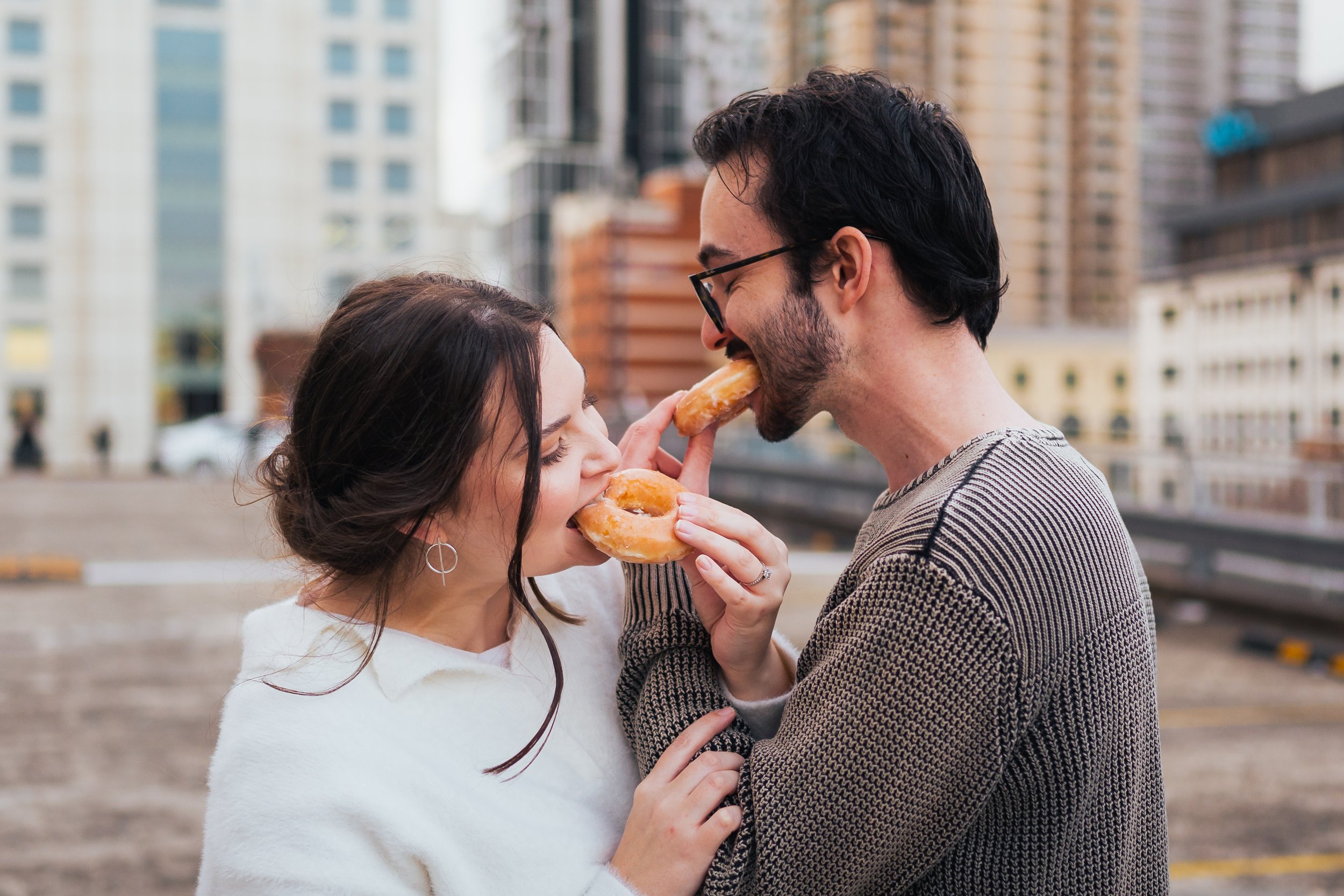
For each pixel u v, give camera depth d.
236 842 1.23
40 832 4.84
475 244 64.06
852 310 1.43
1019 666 1.21
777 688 1.51
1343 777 5.58
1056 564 1.25
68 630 9.06
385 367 1.31
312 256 59.62
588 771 1.49
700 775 1.35
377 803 1.26
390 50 61.28
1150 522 10.91
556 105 119.69
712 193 1.50
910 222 1.39
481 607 1.47
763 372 1.51
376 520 1.31
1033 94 114.25
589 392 1.51
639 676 1.54
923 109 1.44
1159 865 1.41
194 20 56.44
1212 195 81.38
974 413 1.43
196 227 56.78
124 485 28.08
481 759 1.39
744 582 1.40
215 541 15.25
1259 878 4.39
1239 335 73.25
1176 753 5.98
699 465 1.59
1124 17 115.81
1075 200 116.12
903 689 1.23
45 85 54.91
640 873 1.33
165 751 5.95
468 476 1.33
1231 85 125.12
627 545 1.38
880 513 1.47
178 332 56.50
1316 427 67.31
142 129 55.69
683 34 123.31
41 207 55.03
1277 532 9.47
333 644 1.38
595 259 101.19
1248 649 8.59
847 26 110.00
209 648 8.41
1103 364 86.12
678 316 99.12
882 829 1.25
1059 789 1.27
